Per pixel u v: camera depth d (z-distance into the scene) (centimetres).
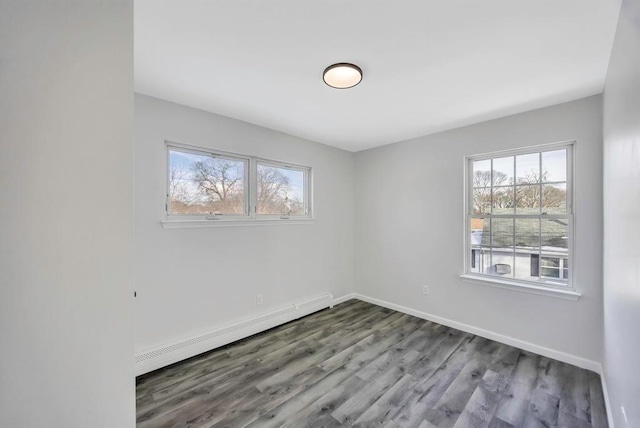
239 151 282
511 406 182
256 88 212
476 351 254
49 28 83
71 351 86
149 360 219
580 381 207
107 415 91
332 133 327
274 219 315
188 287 247
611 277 168
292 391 198
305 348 261
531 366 228
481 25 141
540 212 255
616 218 151
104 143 91
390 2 126
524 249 264
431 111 257
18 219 79
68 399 86
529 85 205
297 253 342
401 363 234
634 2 106
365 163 404
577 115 228
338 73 184
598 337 217
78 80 87
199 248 254
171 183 245
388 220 375
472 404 184
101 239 90
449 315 313
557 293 234
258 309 301
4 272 78
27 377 81
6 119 77
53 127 83
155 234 228
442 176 318
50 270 83
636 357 109
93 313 89
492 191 287
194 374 217
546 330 244
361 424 167
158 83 204
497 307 275
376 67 181
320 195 370
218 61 175
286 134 327
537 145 250
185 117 245
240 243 285
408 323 321
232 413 176
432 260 328
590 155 221
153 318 227
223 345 264
